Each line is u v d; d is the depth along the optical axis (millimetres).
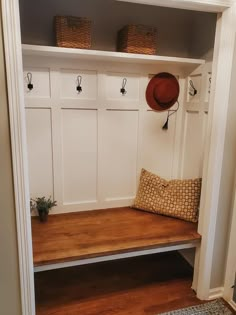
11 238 1538
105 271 2365
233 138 1839
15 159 1441
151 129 2396
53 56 1999
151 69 2268
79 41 1890
